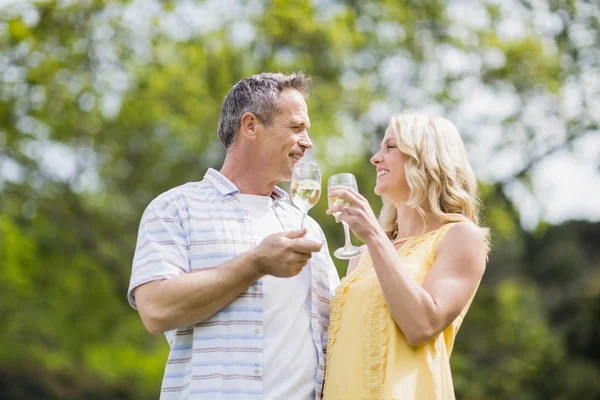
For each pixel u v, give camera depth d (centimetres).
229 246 317
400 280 291
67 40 1068
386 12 1164
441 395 299
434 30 1191
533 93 1203
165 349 1475
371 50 1184
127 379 1474
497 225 1191
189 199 325
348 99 1189
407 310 291
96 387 1608
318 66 1177
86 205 1336
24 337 1426
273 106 336
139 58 1105
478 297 1445
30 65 1064
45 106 1099
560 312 1595
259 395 301
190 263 314
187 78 1123
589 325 1528
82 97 1104
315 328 320
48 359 1452
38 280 1330
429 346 303
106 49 1090
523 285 1588
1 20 1026
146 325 303
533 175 1209
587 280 1617
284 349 310
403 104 1212
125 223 1348
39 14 1048
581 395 1405
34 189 1248
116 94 1136
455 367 1336
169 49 1107
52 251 1309
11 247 1248
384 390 294
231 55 1136
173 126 1209
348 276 331
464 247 308
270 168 338
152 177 1366
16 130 1110
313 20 1109
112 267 1346
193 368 302
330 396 307
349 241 322
